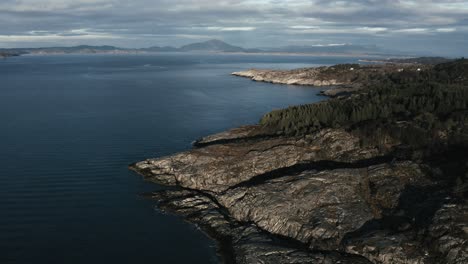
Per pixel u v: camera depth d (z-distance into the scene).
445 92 94.69
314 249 45.97
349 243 44.91
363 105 92.00
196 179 66.94
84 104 143.88
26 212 57.28
